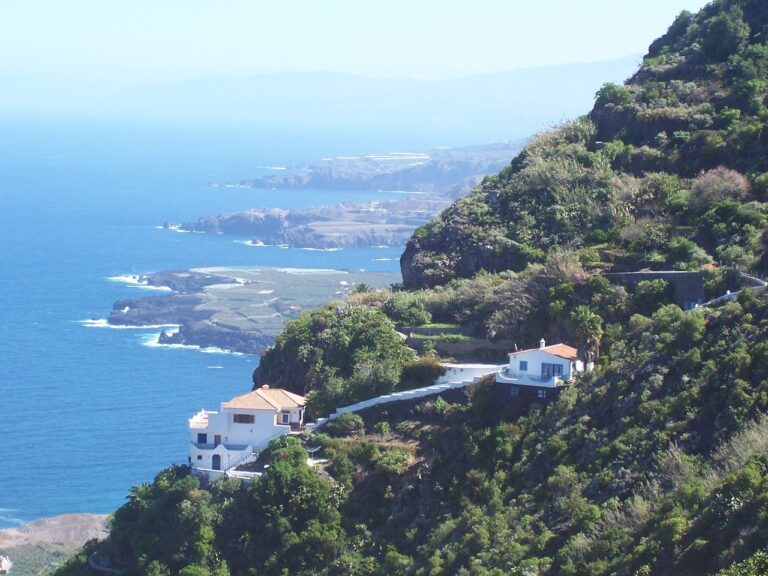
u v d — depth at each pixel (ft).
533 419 517.96
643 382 489.26
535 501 473.67
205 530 532.32
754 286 542.16
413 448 542.16
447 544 478.59
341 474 539.70
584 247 654.53
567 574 412.98
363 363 602.85
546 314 601.21
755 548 370.12
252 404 581.94
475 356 609.01
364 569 496.64
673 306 550.77
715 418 454.40
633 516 425.69
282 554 515.09
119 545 572.51
